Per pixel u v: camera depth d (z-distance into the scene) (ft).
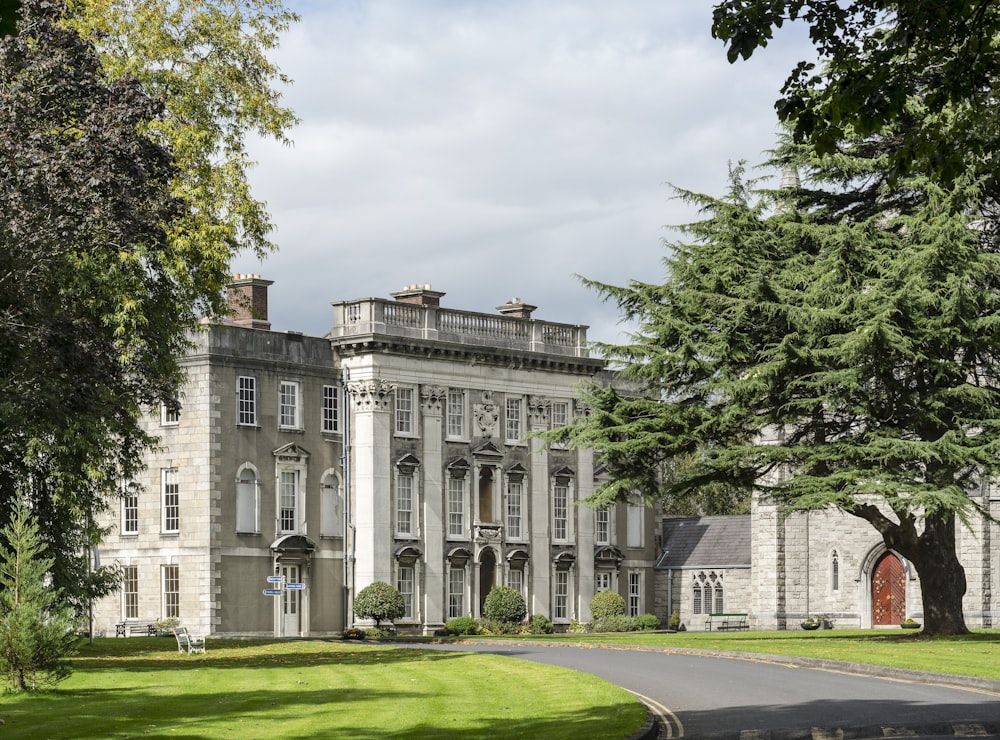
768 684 94.17
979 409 137.80
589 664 115.96
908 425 140.97
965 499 131.95
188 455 204.74
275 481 209.97
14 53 102.01
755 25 53.98
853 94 55.42
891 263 135.54
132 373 128.36
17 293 98.89
